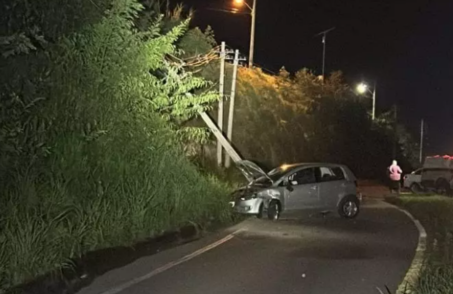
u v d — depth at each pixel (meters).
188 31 30.98
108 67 15.91
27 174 11.93
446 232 17.12
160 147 17.78
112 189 14.45
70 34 12.04
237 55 28.58
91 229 12.52
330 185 21.80
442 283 9.85
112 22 16.03
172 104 20.64
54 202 11.97
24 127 12.09
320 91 48.00
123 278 11.24
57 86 13.23
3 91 10.50
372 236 17.22
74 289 10.33
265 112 37.72
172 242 15.09
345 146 49.22
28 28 9.90
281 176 21.27
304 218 21.62
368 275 11.85
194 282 11.04
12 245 9.86
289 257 13.70
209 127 24.94
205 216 18.31
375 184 48.69
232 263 12.88
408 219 21.86
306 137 42.25
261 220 20.45
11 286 9.34
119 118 16.08
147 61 17.91
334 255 14.04
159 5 26.12
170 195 16.64
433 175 39.34
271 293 10.35
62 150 13.50
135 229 14.01
